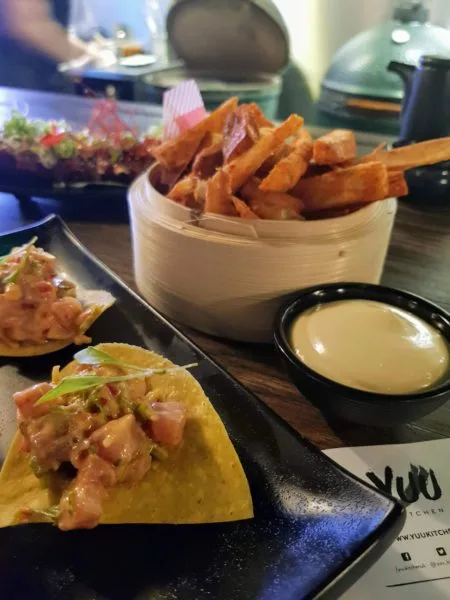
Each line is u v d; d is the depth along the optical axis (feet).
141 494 0.62
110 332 0.86
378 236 0.86
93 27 3.09
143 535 0.58
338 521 0.56
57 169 1.29
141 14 3.00
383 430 0.74
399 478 0.68
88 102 2.15
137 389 0.68
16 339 0.84
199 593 0.53
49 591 0.53
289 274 0.81
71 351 0.85
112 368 0.69
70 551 0.56
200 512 0.60
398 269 1.14
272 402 0.79
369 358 0.70
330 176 0.84
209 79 2.40
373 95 2.08
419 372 0.69
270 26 2.44
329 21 2.56
